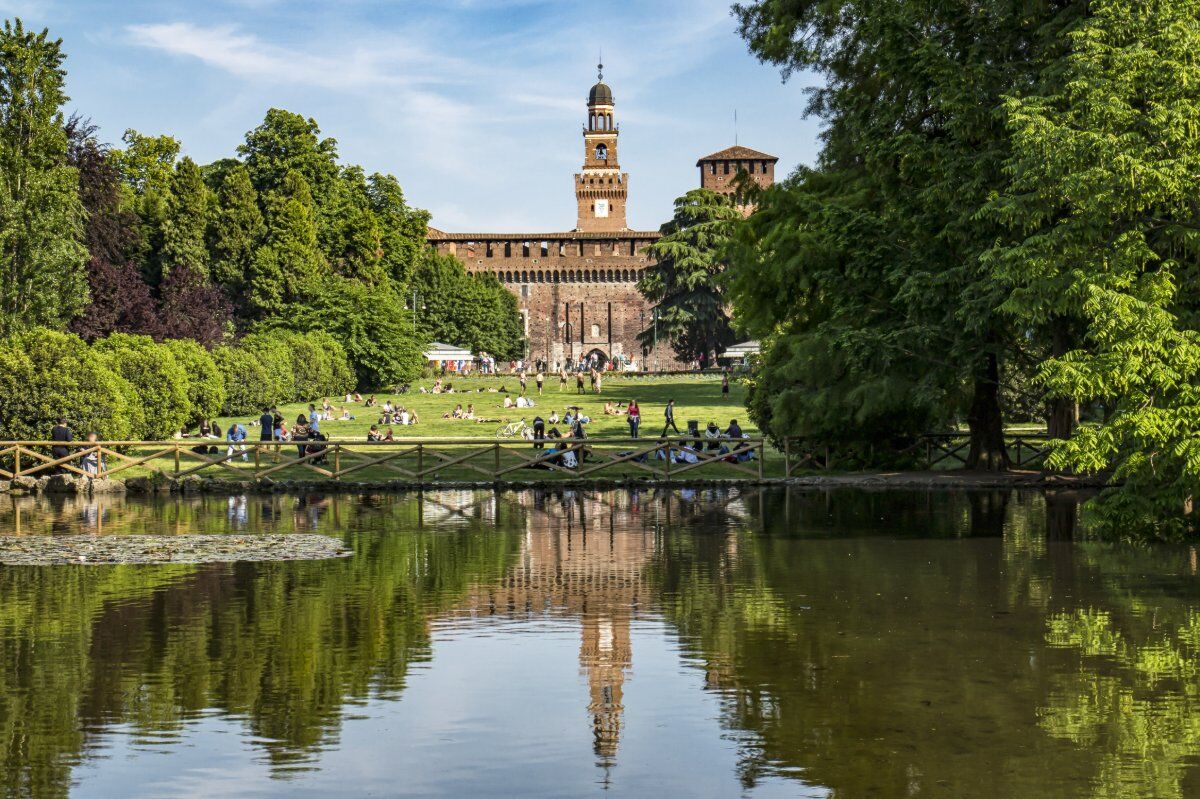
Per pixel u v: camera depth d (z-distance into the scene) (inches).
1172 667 464.4
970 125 992.2
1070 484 1198.9
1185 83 759.1
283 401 2881.4
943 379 1168.2
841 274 1221.1
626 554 767.7
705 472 1395.2
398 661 486.9
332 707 426.0
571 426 2068.2
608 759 372.5
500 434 2137.1
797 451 1483.8
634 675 464.1
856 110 1202.6
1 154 1795.0
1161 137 759.7
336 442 1312.7
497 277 6402.6
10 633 531.8
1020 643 504.7
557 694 440.1
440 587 647.1
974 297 1040.2
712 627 542.0
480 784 353.4
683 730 398.3
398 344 3464.6
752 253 1355.8
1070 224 795.4
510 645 512.7
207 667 476.4
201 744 387.2
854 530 877.8
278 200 3469.5
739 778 355.6
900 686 442.6
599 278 6510.8
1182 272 818.8
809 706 421.4
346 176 4318.4
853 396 1220.5
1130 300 745.0
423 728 403.2
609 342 6505.9
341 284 3476.9
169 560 743.7
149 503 1143.6
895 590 627.2
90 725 405.7
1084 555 741.9
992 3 1026.1
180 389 1903.3
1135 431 730.8
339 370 3230.8
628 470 1435.8
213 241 3336.6
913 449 1414.9
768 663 478.3
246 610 584.4
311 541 836.6
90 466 1286.9
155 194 3093.0
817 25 1360.7
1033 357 1200.8
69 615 570.3
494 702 431.5
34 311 1768.0
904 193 1111.6
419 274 4837.6
